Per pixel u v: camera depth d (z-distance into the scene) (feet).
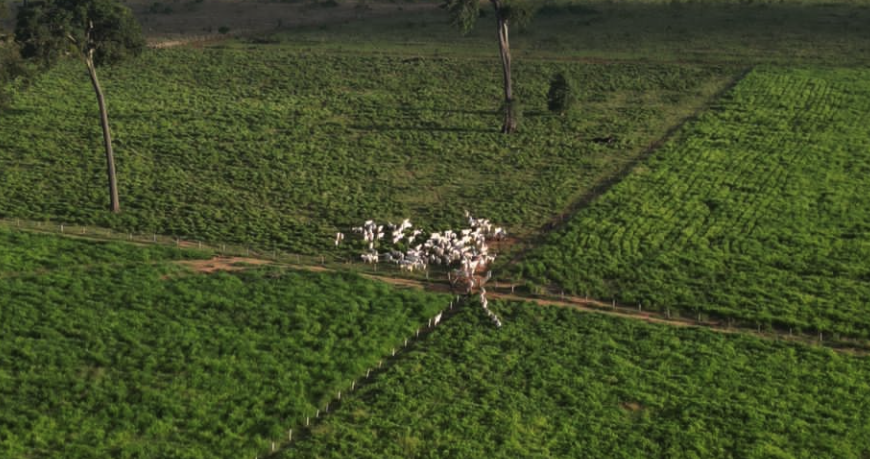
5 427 179.73
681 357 203.92
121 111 377.50
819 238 260.62
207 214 283.18
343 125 364.58
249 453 174.81
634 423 183.32
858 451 174.09
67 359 201.67
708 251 253.85
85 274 239.09
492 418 184.14
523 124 363.15
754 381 195.62
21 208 284.61
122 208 287.07
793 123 355.15
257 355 204.95
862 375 197.47
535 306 226.17
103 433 179.42
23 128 355.15
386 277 245.86
